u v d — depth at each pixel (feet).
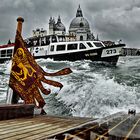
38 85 30.86
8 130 18.52
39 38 152.56
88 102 77.87
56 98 79.61
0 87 105.91
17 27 30.66
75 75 105.19
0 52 154.10
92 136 16.72
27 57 31.01
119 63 138.31
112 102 79.51
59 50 145.07
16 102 30.94
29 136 16.51
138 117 33.65
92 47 139.03
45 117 28.78
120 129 21.12
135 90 88.79
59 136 16.46
